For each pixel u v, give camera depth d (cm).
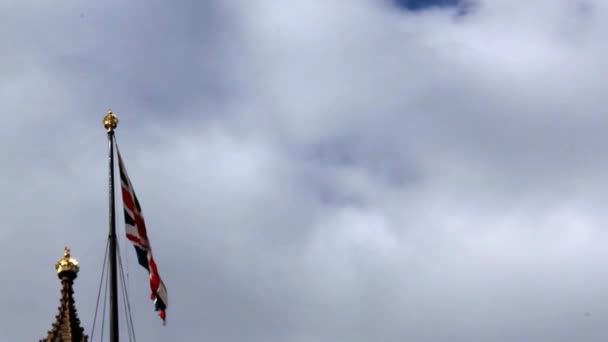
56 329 5322
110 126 4912
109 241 4512
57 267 5538
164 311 4900
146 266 4962
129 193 5009
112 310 4328
